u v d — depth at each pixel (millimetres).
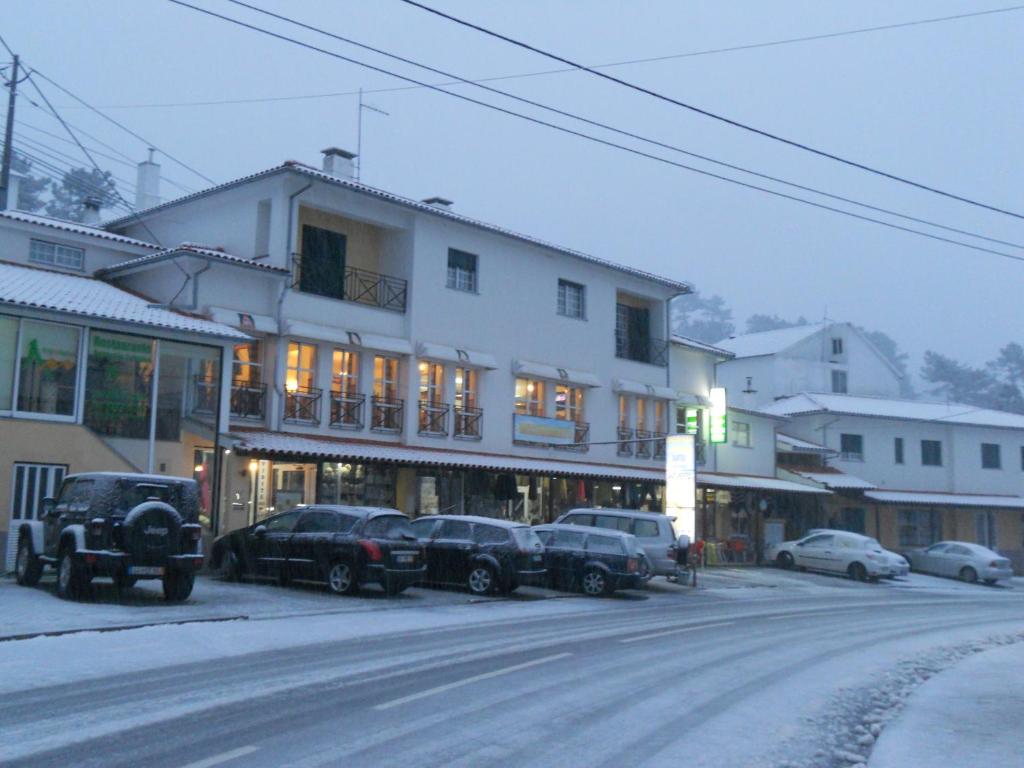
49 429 19672
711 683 11664
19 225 25031
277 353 25109
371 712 8891
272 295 25359
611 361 35906
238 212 27141
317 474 24172
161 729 7859
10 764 6691
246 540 20766
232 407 24328
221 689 9617
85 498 16312
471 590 21375
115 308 21391
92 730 7734
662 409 38406
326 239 27797
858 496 45344
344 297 27922
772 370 54000
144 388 21328
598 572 23266
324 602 18047
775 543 41781
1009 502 49531
